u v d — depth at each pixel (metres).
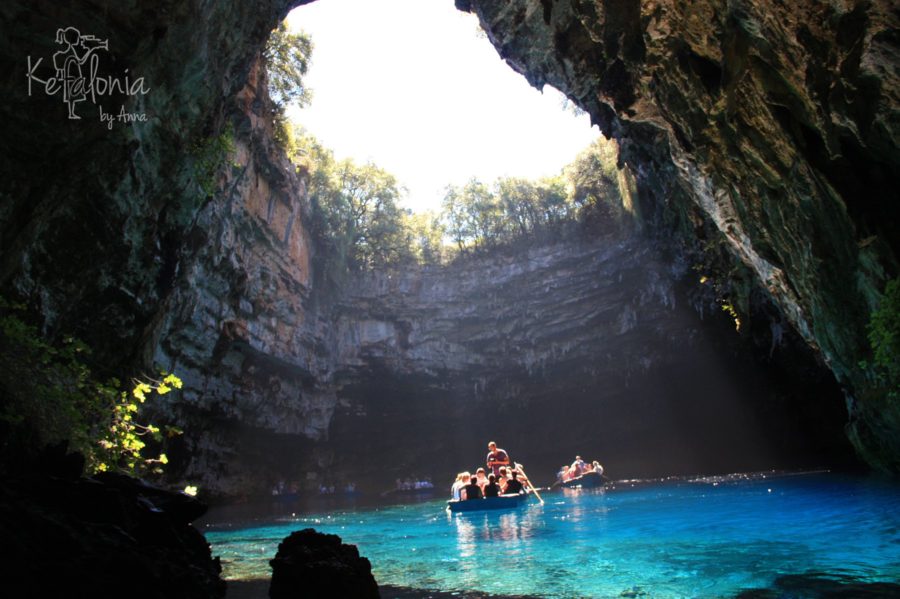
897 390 10.49
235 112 20.22
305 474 36.94
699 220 18.48
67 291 11.88
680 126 12.66
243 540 12.26
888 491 11.80
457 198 40.91
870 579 5.18
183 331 22.36
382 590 6.14
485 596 5.58
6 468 5.92
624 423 41.47
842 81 7.80
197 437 26.77
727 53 9.40
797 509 10.47
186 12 11.77
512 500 15.71
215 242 21.70
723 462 34.84
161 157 13.33
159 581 4.05
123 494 5.05
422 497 26.91
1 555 3.34
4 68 10.02
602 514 12.30
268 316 29.03
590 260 36.53
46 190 10.95
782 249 12.22
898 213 9.17
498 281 39.00
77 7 10.38
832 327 11.99
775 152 10.44
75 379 8.96
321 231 34.81
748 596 4.92
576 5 12.06
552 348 39.12
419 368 39.06
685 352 36.25
